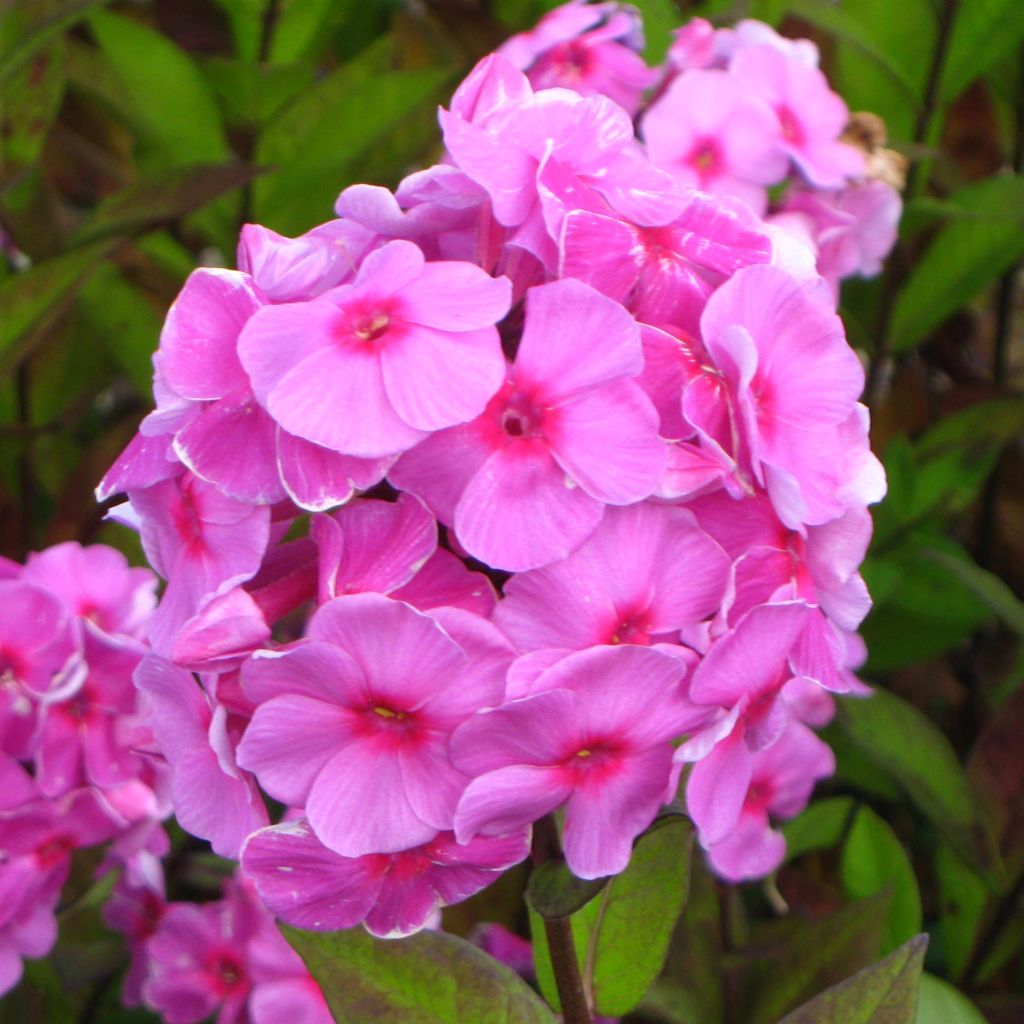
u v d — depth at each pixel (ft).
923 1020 1.09
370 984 0.93
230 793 0.83
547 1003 0.98
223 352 0.80
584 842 0.80
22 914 1.13
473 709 0.77
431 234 0.85
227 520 0.79
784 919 1.30
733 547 0.81
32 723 1.08
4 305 1.29
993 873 1.28
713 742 0.78
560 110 0.84
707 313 0.79
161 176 1.34
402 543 0.77
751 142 1.28
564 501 0.77
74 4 1.28
